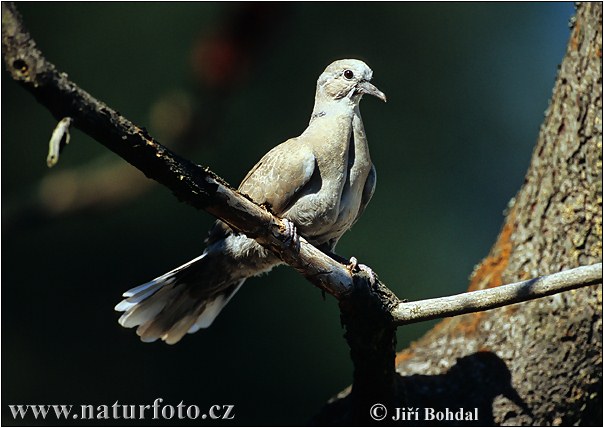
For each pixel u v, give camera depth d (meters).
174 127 5.49
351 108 9.84
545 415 8.57
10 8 5.67
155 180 6.68
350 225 9.87
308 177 9.27
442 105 15.59
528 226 9.17
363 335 7.91
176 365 14.62
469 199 15.43
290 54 14.84
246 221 7.53
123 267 14.73
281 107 14.70
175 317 10.09
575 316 8.70
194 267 9.77
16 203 6.40
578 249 8.84
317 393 14.60
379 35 15.33
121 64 14.70
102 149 14.45
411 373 9.02
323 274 7.77
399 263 14.91
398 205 15.11
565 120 9.12
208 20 14.80
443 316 7.70
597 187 8.89
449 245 15.09
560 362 8.65
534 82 15.97
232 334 14.72
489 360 8.84
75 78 14.59
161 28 14.85
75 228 14.83
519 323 8.88
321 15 15.09
